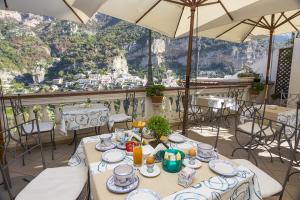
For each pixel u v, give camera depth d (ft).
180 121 15.07
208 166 4.55
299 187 7.55
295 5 6.08
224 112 16.01
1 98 9.67
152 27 10.76
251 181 4.21
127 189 3.59
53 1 8.45
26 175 8.16
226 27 12.28
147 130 6.02
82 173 5.64
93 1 5.04
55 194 4.79
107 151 5.12
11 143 10.09
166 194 3.52
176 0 8.61
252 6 7.39
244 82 19.81
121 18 9.65
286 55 23.07
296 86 21.44
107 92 12.56
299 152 9.41
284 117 9.70
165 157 4.35
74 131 11.00
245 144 11.59
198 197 3.45
